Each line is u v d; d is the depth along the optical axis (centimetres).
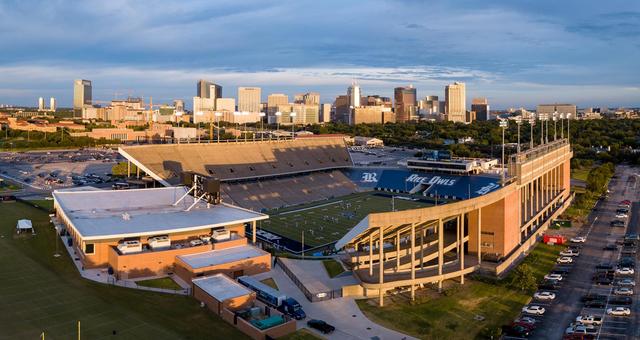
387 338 8450
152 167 19762
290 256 13112
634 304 10019
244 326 8481
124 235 11212
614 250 13750
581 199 18875
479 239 11694
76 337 8031
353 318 9250
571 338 8506
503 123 13662
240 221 12900
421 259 11006
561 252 13538
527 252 13550
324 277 11312
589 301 10112
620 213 17788
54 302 9400
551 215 16925
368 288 9875
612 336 8600
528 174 14138
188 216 13175
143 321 8725
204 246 11906
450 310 9662
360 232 9844
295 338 8344
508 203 12425
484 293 10531
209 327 8619
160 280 10881
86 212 13262
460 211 10806
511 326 8781
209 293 9394
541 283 11219
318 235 15738
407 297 10319
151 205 14350
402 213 9800
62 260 11931
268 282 11106
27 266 11325
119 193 15850
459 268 11094
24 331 8169
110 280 10719
